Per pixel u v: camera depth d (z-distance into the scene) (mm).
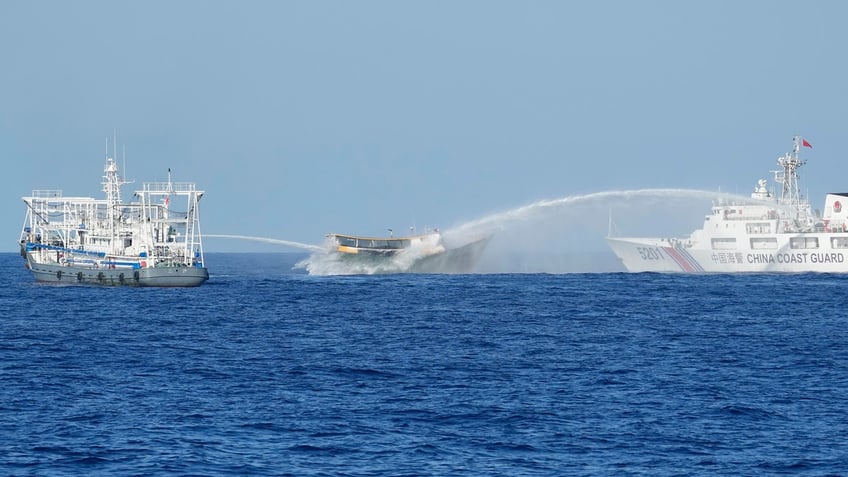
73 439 177375
